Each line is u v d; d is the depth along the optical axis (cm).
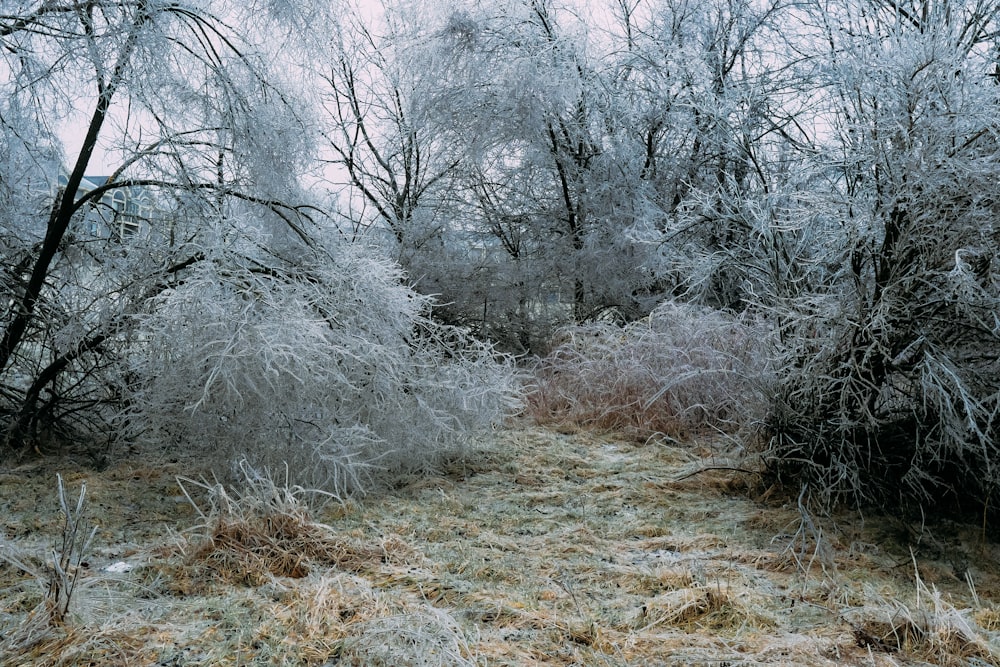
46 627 209
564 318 785
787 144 478
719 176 725
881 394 341
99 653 200
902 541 299
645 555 289
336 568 266
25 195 462
